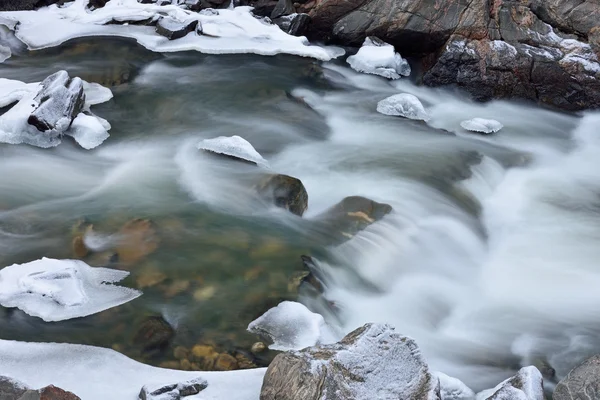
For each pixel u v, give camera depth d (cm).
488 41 1077
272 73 1039
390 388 441
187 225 656
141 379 473
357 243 665
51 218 657
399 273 655
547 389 537
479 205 804
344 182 790
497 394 466
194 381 459
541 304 644
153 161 779
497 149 926
